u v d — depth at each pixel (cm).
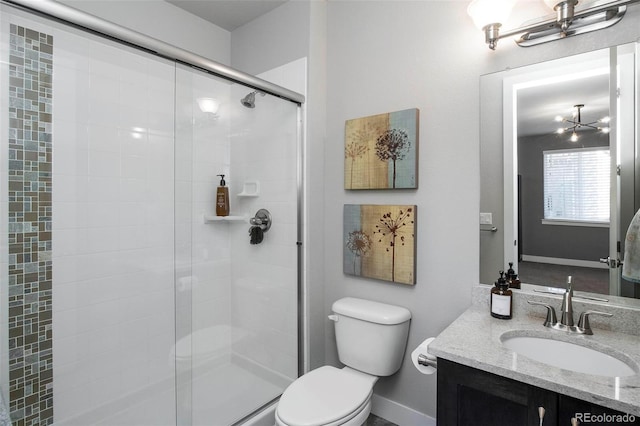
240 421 183
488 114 155
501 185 152
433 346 111
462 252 163
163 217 201
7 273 147
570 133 136
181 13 220
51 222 159
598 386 86
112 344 180
